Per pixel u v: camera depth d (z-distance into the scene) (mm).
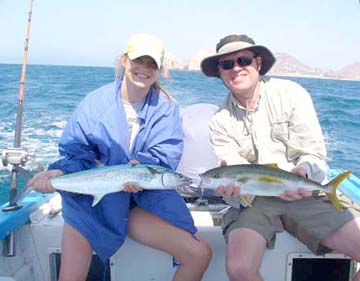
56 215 3145
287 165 2949
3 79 29422
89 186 2629
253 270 2488
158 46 2707
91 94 2861
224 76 2969
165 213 2707
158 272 2918
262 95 2969
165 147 2834
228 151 3041
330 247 2689
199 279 2715
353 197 3574
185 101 15000
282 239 2877
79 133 2771
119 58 2854
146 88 2770
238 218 2812
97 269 3072
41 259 3020
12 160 2895
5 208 2871
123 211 2680
